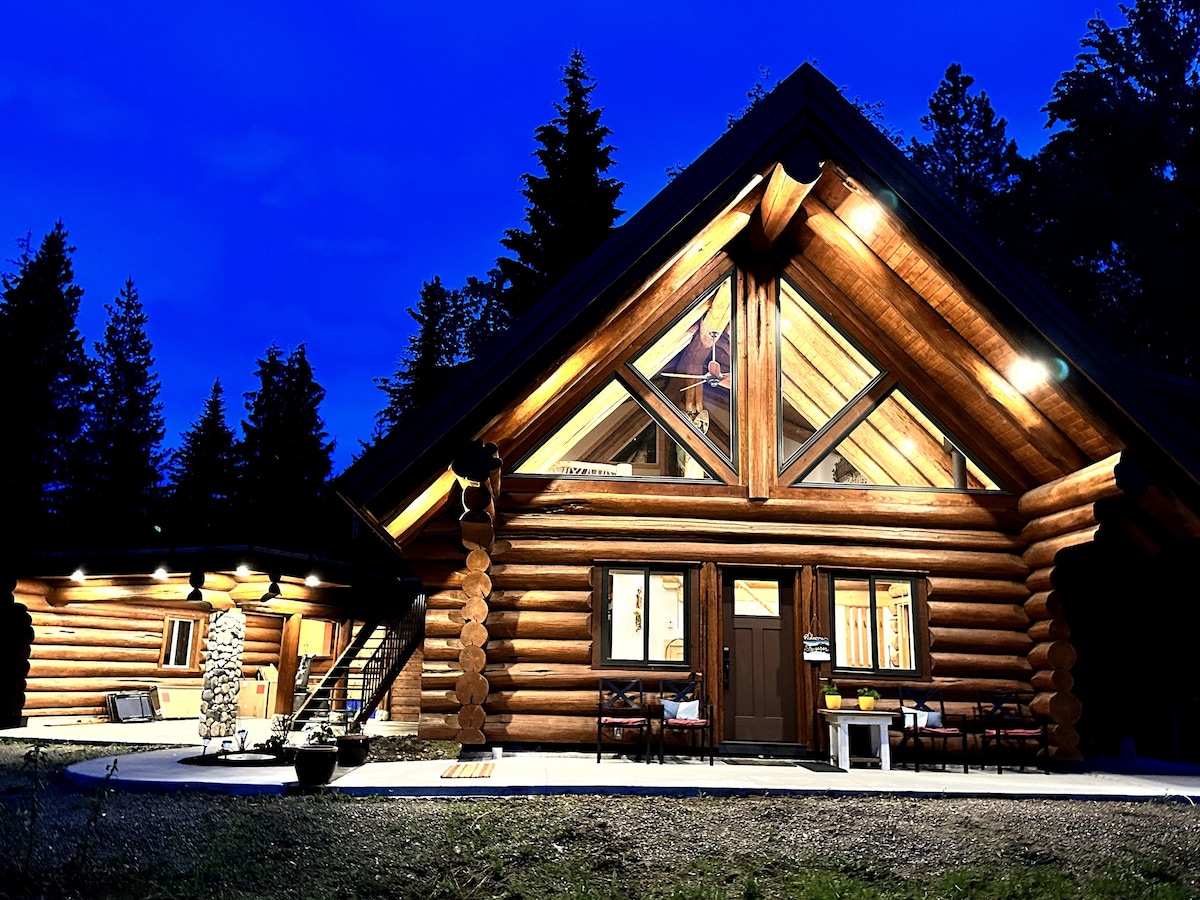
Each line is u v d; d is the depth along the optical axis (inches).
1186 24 1204.5
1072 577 477.7
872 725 405.4
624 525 419.8
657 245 378.9
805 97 386.3
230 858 244.4
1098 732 462.6
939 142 1425.9
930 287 404.2
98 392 1724.9
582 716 402.0
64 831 269.4
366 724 658.2
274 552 617.3
